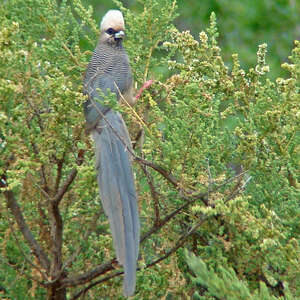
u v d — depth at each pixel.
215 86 10.70
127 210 9.54
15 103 9.42
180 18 21.02
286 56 20.31
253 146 9.94
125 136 10.42
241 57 19.70
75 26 11.63
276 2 20.56
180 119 9.55
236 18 20.66
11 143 8.80
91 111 10.43
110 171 9.96
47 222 10.33
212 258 9.36
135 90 11.52
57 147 9.56
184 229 10.13
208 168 9.24
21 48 9.91
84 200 9.69
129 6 19.84
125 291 8.69
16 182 8.46
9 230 9.70
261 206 9.04
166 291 9.79
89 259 10.16
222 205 8.73
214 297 9.12
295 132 9.96
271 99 10.07
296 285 8.91
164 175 9.52
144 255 10.36
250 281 9.50
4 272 9.77
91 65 11.33
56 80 9.17
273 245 8.70
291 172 9.80
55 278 9.27
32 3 11.25
